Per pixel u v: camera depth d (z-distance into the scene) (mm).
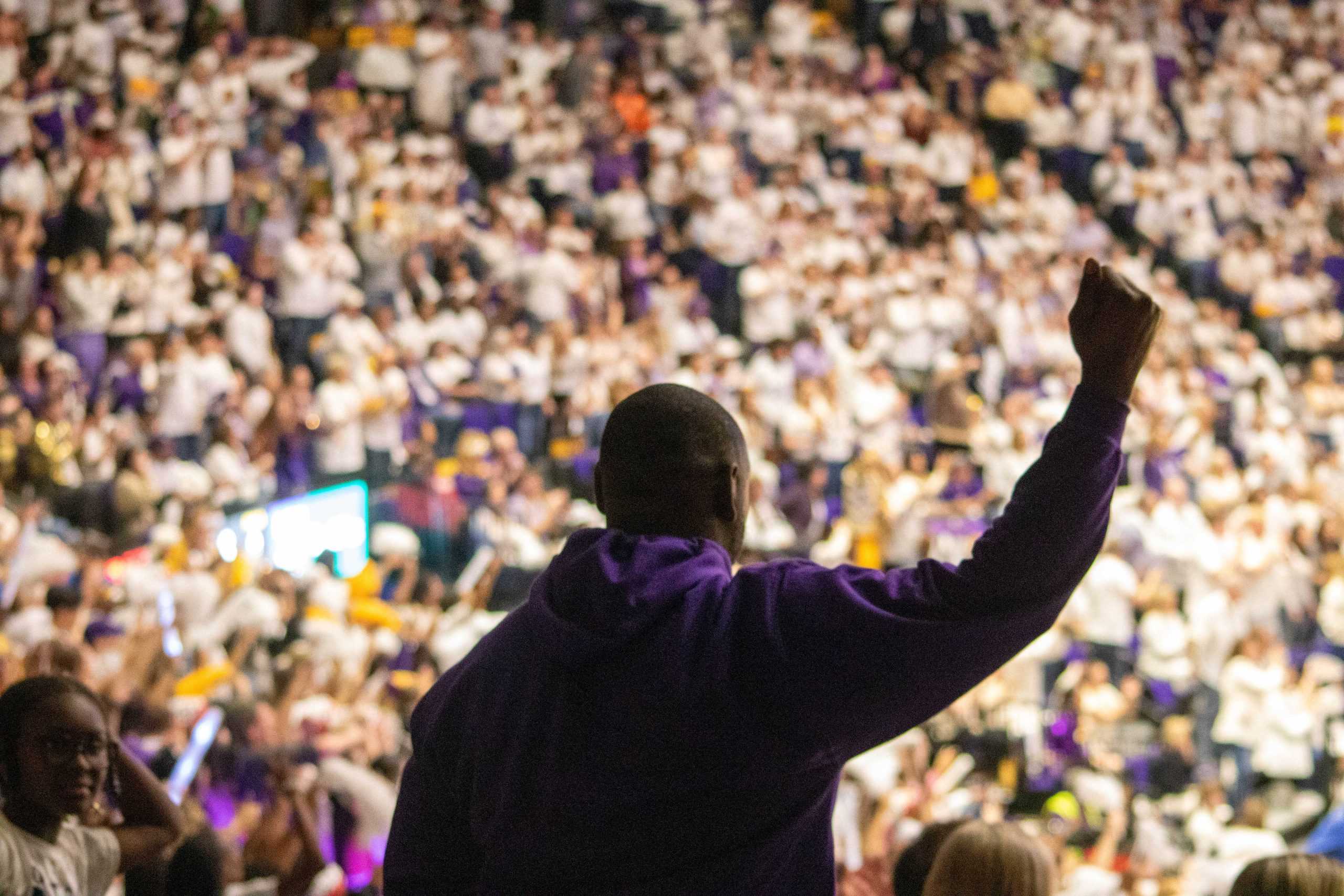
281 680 16266
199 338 26141
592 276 31656
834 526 28000
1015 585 3162
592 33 39094
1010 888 5473
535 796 3396
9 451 22547
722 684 3271
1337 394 34188
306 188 31297
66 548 20109
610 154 34938
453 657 22062
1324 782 24781
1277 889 5207
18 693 5039
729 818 3289
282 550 22750
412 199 31125
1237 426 33469
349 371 26750
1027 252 36219
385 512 23906
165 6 34125
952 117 39688
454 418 27922
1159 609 25750
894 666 3213
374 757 16406
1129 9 42688
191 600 19797
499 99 35062
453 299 29688
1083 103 40844
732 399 29609
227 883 7141
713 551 3510
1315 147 42562
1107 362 3246
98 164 29250
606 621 3352
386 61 35312
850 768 17312
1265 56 43688
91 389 26578
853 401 30562
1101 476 3170
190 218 29297
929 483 27531
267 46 34312
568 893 3379
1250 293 38219
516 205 32625
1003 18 42344
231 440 24719
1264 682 24562
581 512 25516
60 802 5000
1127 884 18625
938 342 33156
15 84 30328
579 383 29156
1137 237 39688
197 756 13938
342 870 12820
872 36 42125
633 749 3303
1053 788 22844
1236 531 27906
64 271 26812
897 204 37000
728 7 40219
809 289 32812
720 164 34875
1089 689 23719
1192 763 23922
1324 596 28172
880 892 8938
